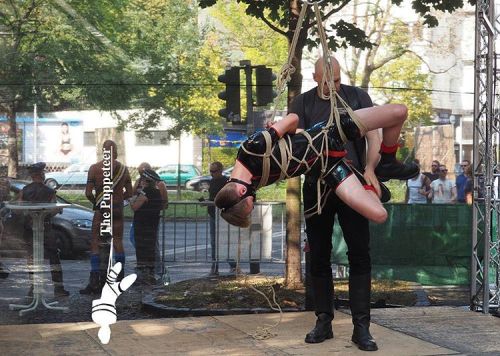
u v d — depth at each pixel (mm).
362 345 5105
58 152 7148
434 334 5719
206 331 5734
